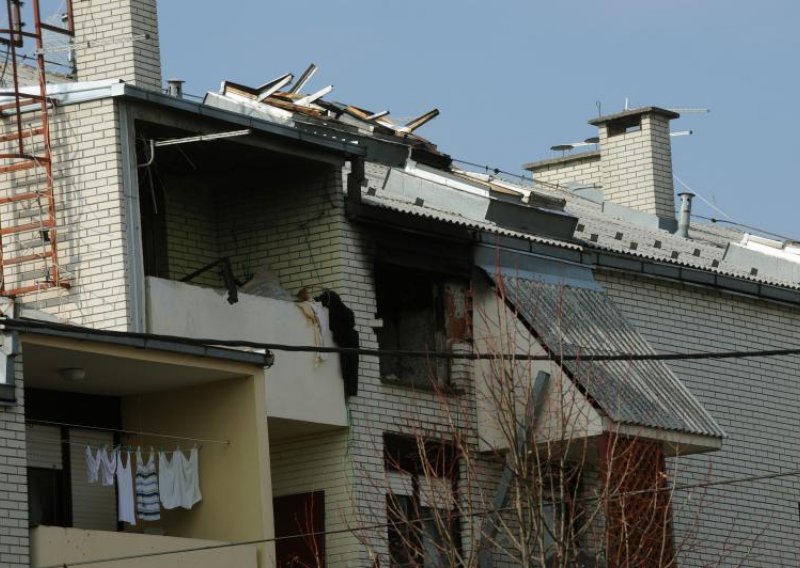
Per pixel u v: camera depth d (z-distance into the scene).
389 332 37.16
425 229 36.69
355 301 35.75
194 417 32.84
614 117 51.84
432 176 40.22
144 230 36.25
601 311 38.31
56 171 33.66
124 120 33.56
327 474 35.00
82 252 33.22
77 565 29.53
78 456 32.41
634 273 40.22
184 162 35.88
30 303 33.28
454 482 36.22
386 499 35.06
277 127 34.94
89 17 38.41
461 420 36.53
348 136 40.44
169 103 33.75
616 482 34.69
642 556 34.53
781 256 46.06
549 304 37.41
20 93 33.56
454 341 37.00
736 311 42.38
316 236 36.06
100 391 32.81
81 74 38.28
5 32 34.06
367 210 36.06
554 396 35.56
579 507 34.25
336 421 34.81
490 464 36.62
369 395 35.44
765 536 41.38
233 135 33.75
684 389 37.59
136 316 32.81
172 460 32.31
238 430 32.47
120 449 32.09
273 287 36.00
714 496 40.56
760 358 42.59
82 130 33.62
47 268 33.25
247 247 36.75
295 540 35.03
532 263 38.00
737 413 41.66
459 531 35.72
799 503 42.38
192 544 31.19
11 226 33.72
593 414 35.12
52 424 32.12
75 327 29.88
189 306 33.31
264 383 32.75
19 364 29.28
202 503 32.56
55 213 33.53
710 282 41.62
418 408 36.09
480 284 37.22
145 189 36.38
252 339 33.94
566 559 30.41
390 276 37.34
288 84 43.16
